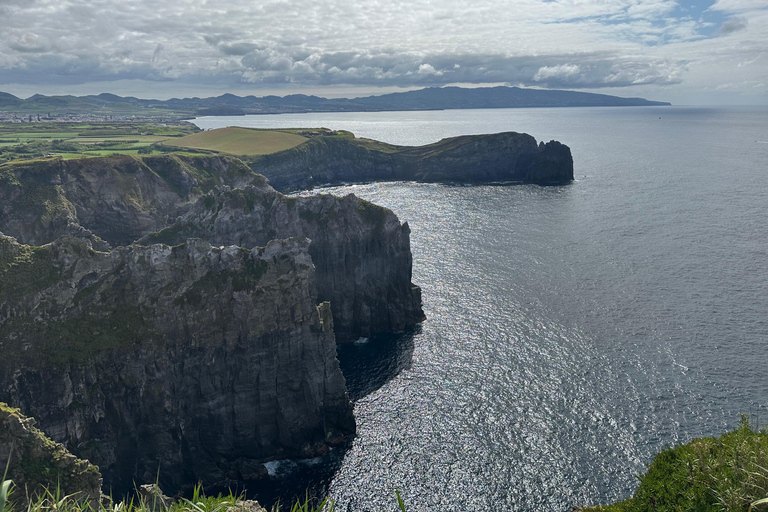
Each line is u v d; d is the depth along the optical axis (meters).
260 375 87.44
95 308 82.56
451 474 77.69
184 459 84.31
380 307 127.25
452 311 128.88
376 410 93.62
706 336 111.50
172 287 85.62
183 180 197.88
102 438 78.50
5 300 77.88
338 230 127.31
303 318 88.81
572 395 93.38
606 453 79.50
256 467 83.69
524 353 108.12
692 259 160.12
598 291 136.75
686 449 37.69
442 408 92.62
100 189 177.00
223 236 130.25
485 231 193.12
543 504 71.50
